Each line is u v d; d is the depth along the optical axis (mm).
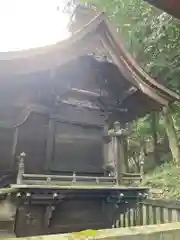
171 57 12750
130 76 7875
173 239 2219
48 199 6461
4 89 7211
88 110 8914
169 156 15289
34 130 7684
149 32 13984
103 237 1856
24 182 6480
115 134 8281
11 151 7203
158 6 2016
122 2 15305
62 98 8453
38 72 7316
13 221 5840
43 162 7578
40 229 6453
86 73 8859
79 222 7359
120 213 8484
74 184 7203
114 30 7289
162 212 8594
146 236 2059
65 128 8328
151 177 13906
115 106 9383
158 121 16484
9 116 7348
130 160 17531
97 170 8453
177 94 7578
